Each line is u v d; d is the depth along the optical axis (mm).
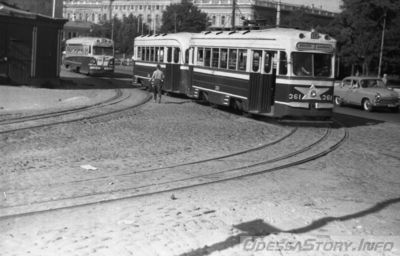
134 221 7391
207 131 17250
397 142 16578
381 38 53719
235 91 21547
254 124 19562
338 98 30938
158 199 8750
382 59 55250
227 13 124188
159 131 16859
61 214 7820
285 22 88562
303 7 93812
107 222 7359
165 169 11242
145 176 10539
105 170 11031
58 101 25031
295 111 18266
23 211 7984
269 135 16844
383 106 27766
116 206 8289
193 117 21000
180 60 28703
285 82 18359
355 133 18453
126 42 123375
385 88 29062
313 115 18531
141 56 34094
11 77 30812
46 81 32781
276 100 18797
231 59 21953
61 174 10594
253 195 9133
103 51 49469
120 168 11273
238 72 21297
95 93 30312
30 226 7207
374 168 12164
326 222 7531
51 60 32969
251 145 14742
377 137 17594
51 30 32656
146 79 33000
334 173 11375
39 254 6027
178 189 9469
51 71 33094
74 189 9398
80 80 42188
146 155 12820
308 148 14461
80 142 14438
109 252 6082
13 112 20062
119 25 126625
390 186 10336
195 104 26062
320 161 12766
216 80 23344
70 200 8641
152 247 6266
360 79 29391
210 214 7785
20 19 30453
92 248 6219
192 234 6781
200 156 12867
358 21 54719
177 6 103188
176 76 29125
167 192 9258
